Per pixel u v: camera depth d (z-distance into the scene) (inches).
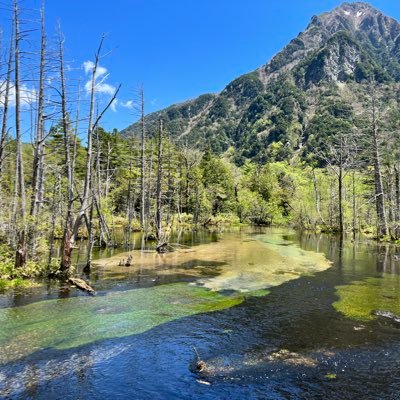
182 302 546.9
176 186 2090.3
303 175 3351.4
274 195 3046.3
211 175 2915.8
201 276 732.0
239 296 586.6
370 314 502.3
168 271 779.4
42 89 714.2
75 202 1229.7
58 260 750.5
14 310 488.4
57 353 368.2
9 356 358.3
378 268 848.9
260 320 475.5
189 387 314.3
